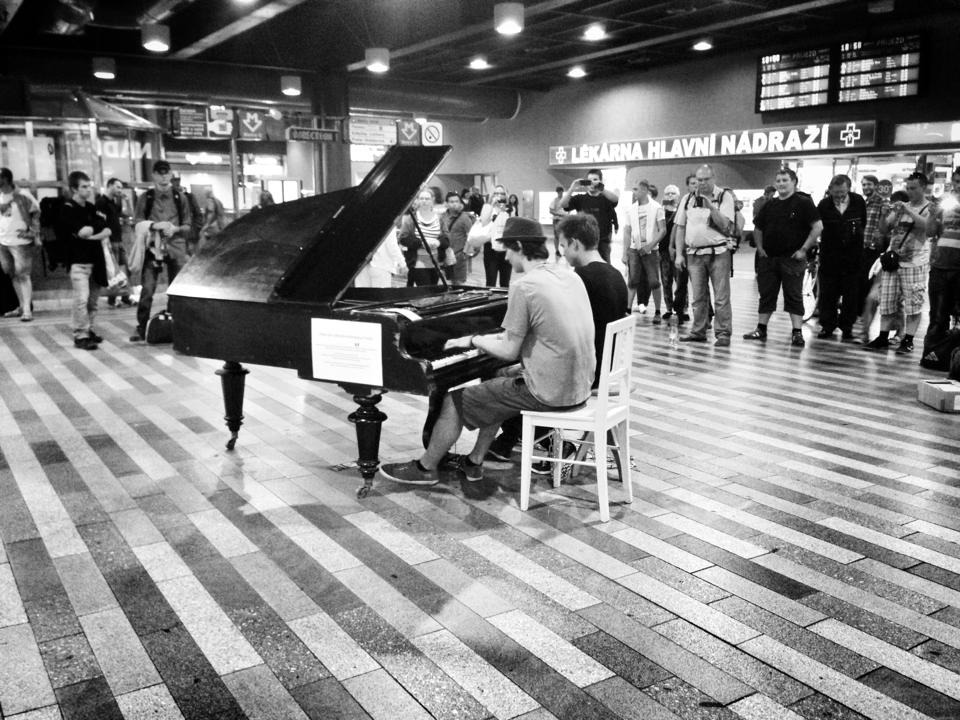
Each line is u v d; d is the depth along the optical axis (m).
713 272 7.84
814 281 9.34
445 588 2.94
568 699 2.29
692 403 5.58
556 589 2.93
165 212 8.05
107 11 12.57
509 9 9.95
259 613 2.76
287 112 18.62
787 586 2.96
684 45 14.44
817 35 13.59
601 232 9.47
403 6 12.40
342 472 4.20
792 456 4.45
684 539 3.37
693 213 7.82
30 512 3.65
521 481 3.67
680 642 2.58
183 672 2.41
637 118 17.12
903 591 2.93
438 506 3.73
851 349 7.58
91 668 2.43
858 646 2.57
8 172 8.92
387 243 5.91
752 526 3.51
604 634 2.63
